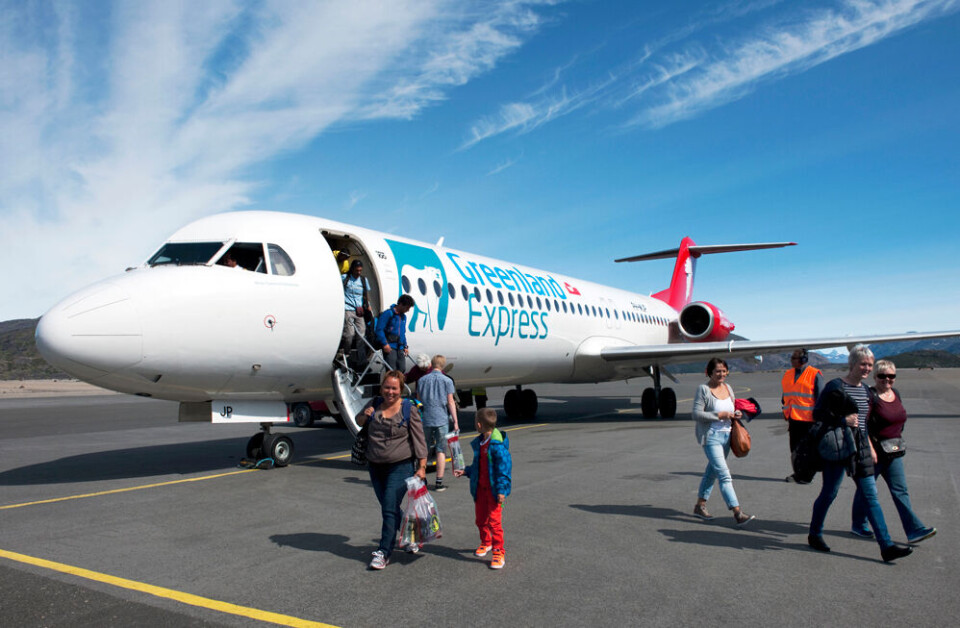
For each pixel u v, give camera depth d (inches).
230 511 250.5
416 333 411.2
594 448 421.7
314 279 343.0
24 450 476.1
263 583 167.2
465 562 183.8
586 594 157.5
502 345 500.4
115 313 272.4
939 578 167.6
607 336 673.0
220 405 333.1
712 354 600.7
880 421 189.2
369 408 189.0
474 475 186.9
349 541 206.7
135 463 392.5
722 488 220.2
